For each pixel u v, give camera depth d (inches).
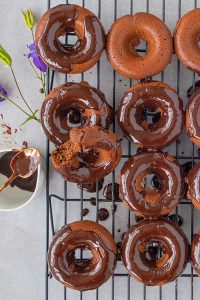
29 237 29.9
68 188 29.5
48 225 28.7
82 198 28.2
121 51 26.4
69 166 25.9
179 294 29.8
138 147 28.5
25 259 29.9
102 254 26.8
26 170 28.1
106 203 29.5
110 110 27.0
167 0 28.9
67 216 29.6
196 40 26.6
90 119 26.5
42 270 30.0
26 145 29.5
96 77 29.1
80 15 26.3
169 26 28.9
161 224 26.7
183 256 26.7
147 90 26.3
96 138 25.5
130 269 26.7
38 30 26.5
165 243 26.8
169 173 26.5
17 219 29.8
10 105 29.5
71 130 25.5
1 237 29.9
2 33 29.3
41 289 30.0
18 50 29.4
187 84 28.9
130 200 26.4
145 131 26.5
